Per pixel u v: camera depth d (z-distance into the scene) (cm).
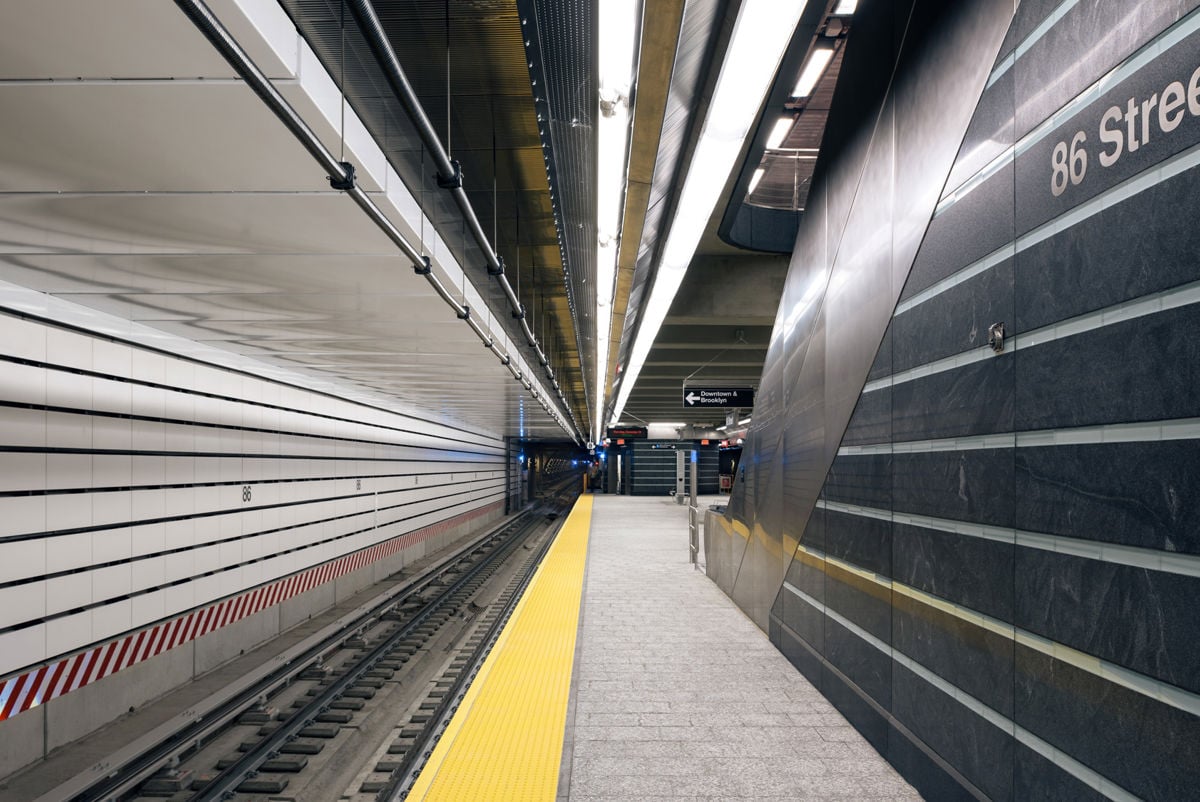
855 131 400
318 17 321
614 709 418
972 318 263
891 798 304
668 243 619
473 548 1720
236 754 489
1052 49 217
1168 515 168
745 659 527
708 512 948
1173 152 167
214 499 693
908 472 318
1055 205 214
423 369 802
